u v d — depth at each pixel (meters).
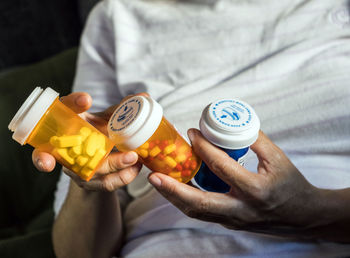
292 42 0.82
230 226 0.58
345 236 0.62
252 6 0.88
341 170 0.68
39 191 1.19
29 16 1.55
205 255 0.66
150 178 0.49
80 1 1.51
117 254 0.81
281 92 0.74
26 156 1.17
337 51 0.76
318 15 0.83
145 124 0.46
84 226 0.74
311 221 0.58
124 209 0.87
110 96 0.97
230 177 0.49
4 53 1.62
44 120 0.48
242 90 0.78
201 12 0.90
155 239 0.72
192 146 0.52
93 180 0.54
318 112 0.70
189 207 0.52
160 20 0.92
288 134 0.71
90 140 0.47
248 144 0.49
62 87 1.31
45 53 1.68
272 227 0.59
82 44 1.01
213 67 0.87
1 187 1.12
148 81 0.88
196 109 0.78
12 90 1.24
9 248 0.95
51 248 0.96
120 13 0.95
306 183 0.56
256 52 0.84
